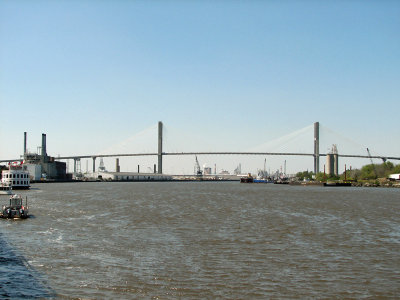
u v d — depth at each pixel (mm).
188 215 83062
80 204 109562
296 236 59094
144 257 46500
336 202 122438
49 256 47000
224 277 39531
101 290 36156
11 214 78000
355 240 56625
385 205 113188
